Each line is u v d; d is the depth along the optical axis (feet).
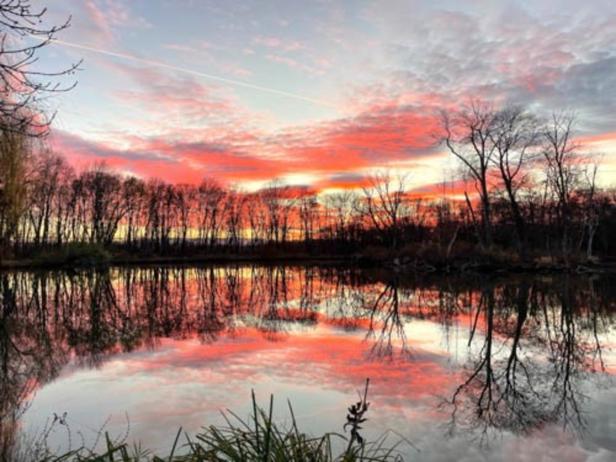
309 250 206.49
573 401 22.80
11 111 13.06
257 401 22.11
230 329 42.70
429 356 32.09
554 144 104.53
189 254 188.75
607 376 27.66
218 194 200.85
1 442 16.98
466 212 149.79
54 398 22.79
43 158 46.19
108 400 22.40
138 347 35.04
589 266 100.37
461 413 20.62
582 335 40.42
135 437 17.78
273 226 212.23
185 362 30.04
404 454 16.37
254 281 100.73
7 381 25.72
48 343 36.99
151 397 22.80
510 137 102.73
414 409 21.13
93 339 38.42
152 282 97.66
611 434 18.51
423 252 116.26
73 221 153.28
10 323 46.83
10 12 10.74
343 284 91.04
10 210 32.07
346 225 203.31
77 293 75.10
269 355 31.96
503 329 42.88
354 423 10.84
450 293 70.03
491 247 103.81
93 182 153.79
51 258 122.72
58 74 12.25
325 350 33.65
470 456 16.34
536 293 68.08
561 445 17.40
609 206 149.48
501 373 28.07
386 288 79.97
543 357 32.48
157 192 182.19
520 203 137.18
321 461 10.32
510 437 18.06
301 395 22.99
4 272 108.99
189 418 19.85
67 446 16.67
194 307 58.70
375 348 34.47
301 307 58.29
